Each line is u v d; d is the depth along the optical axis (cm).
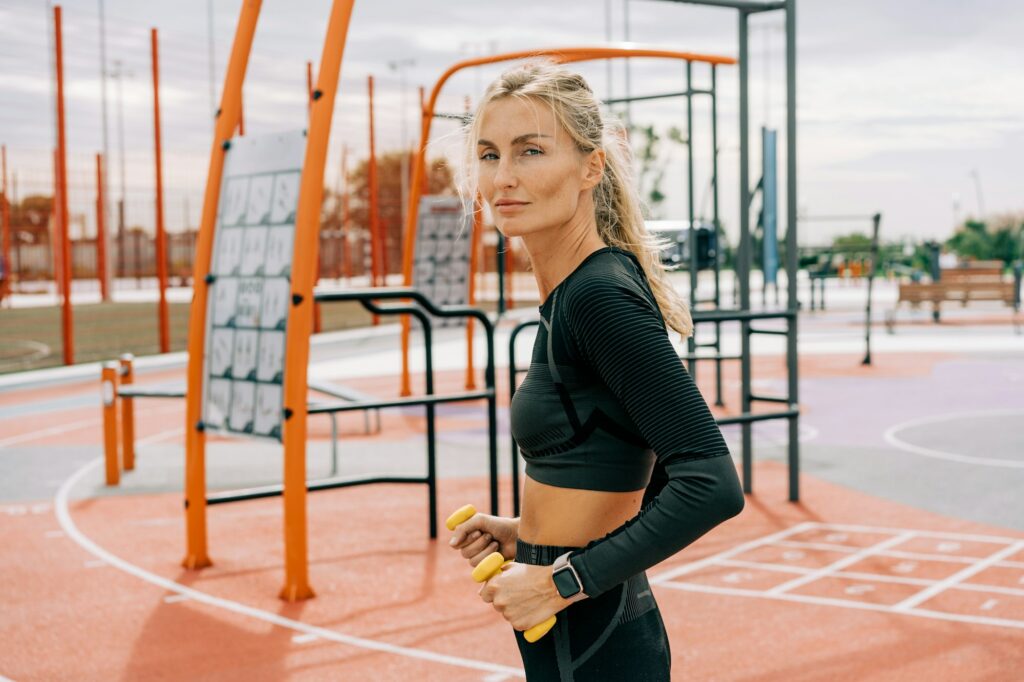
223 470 841
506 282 2658
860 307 2831
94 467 865
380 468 830
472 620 464
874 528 611
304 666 410
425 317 589
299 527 499
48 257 4416
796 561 543
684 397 151
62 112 1567
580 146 168
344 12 486
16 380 1487
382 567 555
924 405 1116
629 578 162
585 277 161
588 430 162
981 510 652
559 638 167
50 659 423
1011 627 433
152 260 4672
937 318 2302
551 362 164
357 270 3934
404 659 416
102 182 3475
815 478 757
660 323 160
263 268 521
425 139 1180
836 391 1238
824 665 396
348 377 1441
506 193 166
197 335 554
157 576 543
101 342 2150
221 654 425
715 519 148
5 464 880
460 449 917
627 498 166
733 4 647
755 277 4488
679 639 429
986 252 4550
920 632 430
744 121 687
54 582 534
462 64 1099
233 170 550
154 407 1240
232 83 558
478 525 195
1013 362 1506
